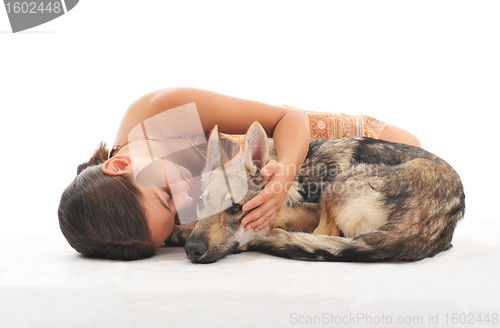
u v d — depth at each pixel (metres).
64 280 1.93
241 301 1.64
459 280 1.94
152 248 2.55
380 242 2.44
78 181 2.41
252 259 2.52
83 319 1.50
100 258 2.52
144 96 2.99
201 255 2.38
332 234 2.98
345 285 1.84
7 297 1.70
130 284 1.86
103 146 2.84
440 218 2.64
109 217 2.30
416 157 2.99
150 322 1.46
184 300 1.65
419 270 2.16
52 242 3.12
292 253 2.53
